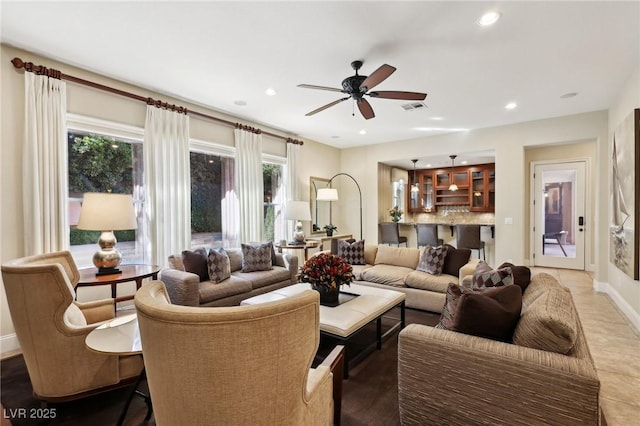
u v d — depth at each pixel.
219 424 0.97
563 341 1.39
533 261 6.66
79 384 1.88
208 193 4.68
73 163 3.30
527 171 6.68
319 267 2.87
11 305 1.78
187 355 0.92
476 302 1.61
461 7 2.29
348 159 7.37
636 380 2.32
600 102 4.27
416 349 1.64
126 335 1.79
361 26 2.52
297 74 3.40
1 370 2.45
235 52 2.94
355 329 2.41
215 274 3.60
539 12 2.34
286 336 0.98
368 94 3.09
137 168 3.80
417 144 6.39
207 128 4.53
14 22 2.45
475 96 4.05
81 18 2.41
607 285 4.54
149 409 1.90
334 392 1.77
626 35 2.64
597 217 4.65
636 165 3.25
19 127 2.84
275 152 5.72
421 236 6.11
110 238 2.95
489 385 1.44
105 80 3.43
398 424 1.84
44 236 2.91
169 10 2.32
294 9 2.31
